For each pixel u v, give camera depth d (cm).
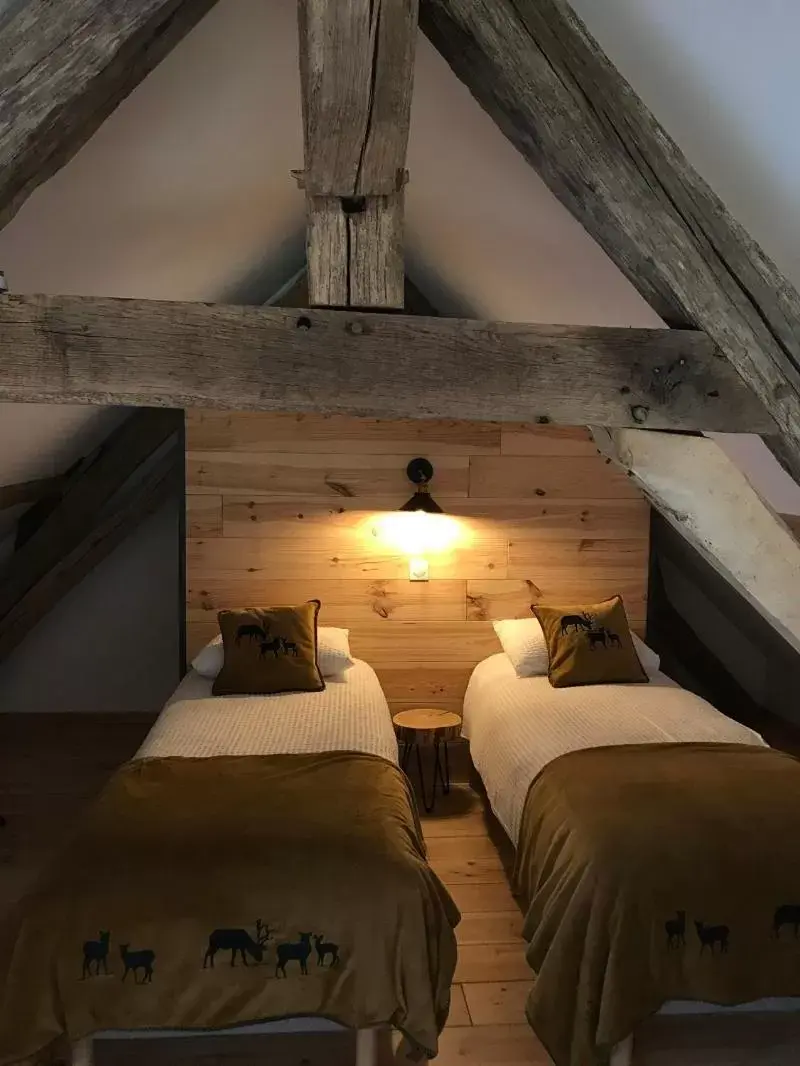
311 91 154
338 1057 231
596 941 219
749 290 187
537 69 173
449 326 195
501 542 430
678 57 172
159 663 502
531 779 287
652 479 206
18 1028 201
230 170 262
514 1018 246
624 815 240
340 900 213
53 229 228
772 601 211
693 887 220
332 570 423
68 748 448
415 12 139
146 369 186
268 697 354
